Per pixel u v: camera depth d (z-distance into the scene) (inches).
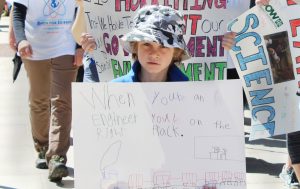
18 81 370.0
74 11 192.2
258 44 134.3
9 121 276.1
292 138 145.8
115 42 144.4
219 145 111.1
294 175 194.1
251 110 136.4
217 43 144.6
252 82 135.8
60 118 194.2
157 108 110.7
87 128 109.4
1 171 207.6
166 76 120.7
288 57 134.2
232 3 143.1
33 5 192.1
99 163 109.8
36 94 205.2
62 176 195.2
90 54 148.8
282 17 133.3
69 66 193.8
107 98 109.7
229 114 111.0
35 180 199.0
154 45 116.2
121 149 110.2
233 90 111.0
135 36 114.7
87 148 109.5
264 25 133.5
